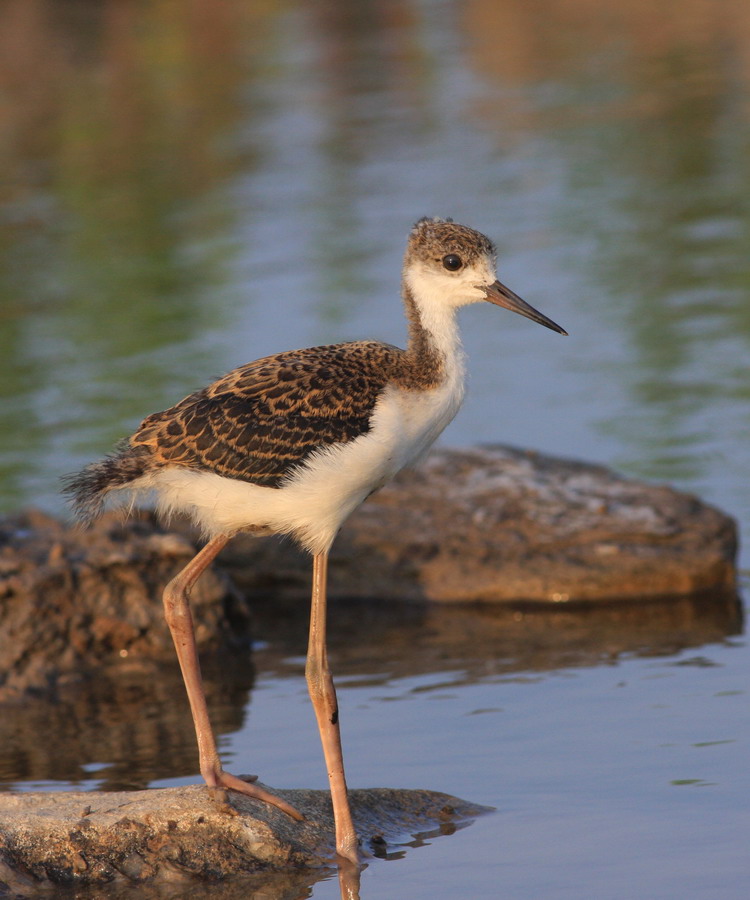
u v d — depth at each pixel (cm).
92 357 1881
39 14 3931
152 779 977
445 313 923
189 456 858
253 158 2805
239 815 838
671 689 1075
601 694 1075
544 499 1392
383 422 871
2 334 2000
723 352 1820
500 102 3175
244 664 1217
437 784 930
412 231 948
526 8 4166
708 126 2875
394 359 901
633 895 760
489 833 852
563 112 3059
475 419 1669
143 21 3891
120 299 2103
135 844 820
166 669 1212
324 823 865
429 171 2683
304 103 3188
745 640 1190
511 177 2619
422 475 1437
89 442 1612
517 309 932
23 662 1195
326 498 866
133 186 2656
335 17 4094
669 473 1493
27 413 1719
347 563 1368
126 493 889
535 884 781
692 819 848
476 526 1371
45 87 3362
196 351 1856
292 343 1852
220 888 801
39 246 2375
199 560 895
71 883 802
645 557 1323
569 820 861
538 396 1734
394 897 779
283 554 1383
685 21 3872
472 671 1152
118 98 3256
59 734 1076
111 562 1238
